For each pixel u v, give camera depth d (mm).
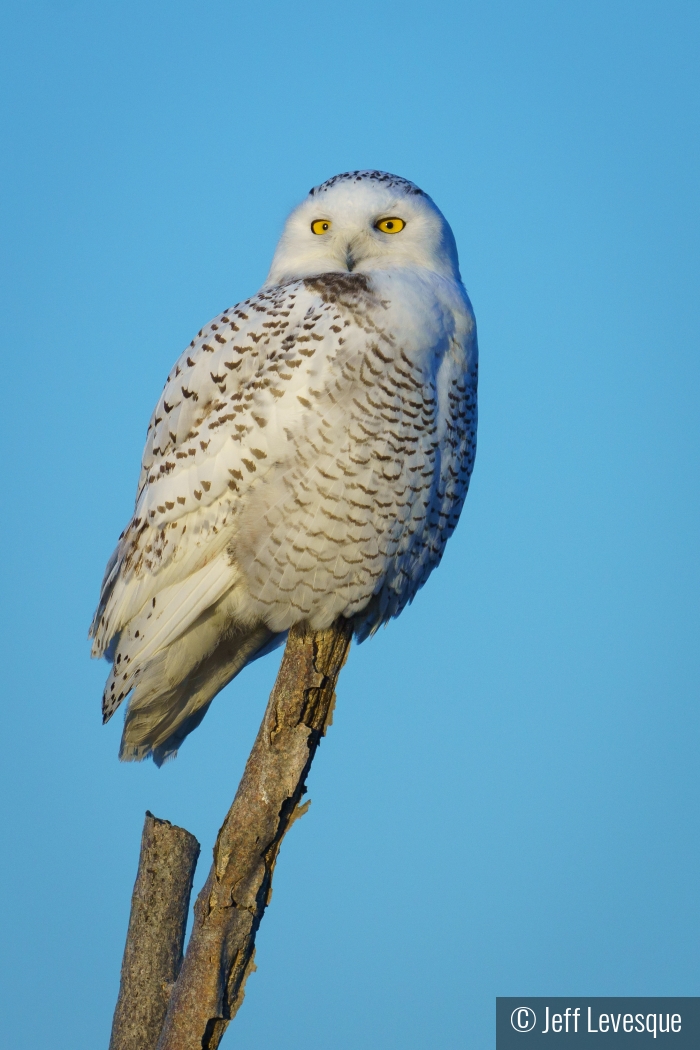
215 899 8375
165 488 10625
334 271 10867
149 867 9242
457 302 10711
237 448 10164
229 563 10391
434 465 10383
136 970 9055
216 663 11125
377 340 9953
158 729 11062
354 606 10344
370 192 11406
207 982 8250
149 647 10594
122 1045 8898
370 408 9906
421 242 11336
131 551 10961
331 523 9992
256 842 8422
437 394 10344
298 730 8672
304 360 10000
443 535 11086
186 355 10961
